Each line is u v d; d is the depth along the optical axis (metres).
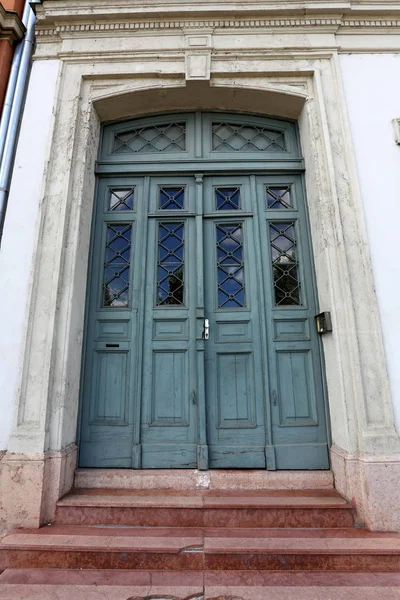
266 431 2.96
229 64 3.41
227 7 3.45
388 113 3.27
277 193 3.51
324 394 3.00
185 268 3.31
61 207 3.03
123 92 3.39
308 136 3.36
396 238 2.97
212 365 3.12
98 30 3.48
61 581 2.08
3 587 2.02
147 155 3.55
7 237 2.99
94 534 2.36
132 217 3.41
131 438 2.97
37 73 3.41
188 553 2.20
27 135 3.23
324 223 3.03
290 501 2.57
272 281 3.27
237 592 1.99
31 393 2.68
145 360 3.12
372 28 3.50
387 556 2.19
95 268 3.30
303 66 3.39
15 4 3.72
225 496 2.68
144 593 1.98
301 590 2.00
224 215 3.40
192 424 2.99
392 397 2.69
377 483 2.47
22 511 2.46
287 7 3.43
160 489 2.79
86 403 3.04
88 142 3.30
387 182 3.09
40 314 2.82
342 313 2.85
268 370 3.07
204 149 3.59
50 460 2.60
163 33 3.48
